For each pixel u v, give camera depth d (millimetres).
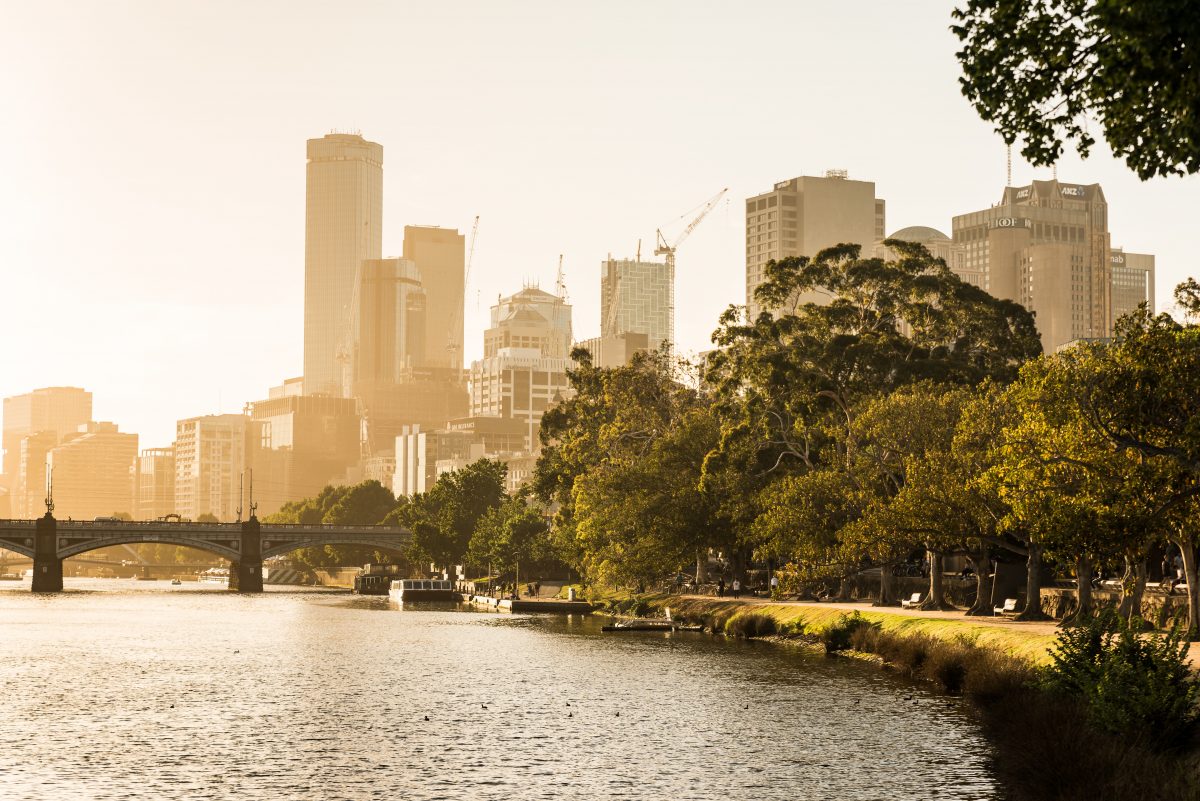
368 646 110812
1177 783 31969
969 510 76812
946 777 45438
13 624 149625
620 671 83312
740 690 70000
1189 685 39531
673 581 152375
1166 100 21938
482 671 86125
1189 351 46344
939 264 135625
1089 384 48375
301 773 48250
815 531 96750
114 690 76188
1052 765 37500
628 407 156125
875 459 93438
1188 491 43219
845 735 54500
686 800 43000
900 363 118875
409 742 55344
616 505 131125
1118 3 21344
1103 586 86938
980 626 75000
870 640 84812
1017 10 23641
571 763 49781
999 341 129625
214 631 135125
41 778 47438
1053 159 24203
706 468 120750
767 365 119750
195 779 47188
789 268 135125
